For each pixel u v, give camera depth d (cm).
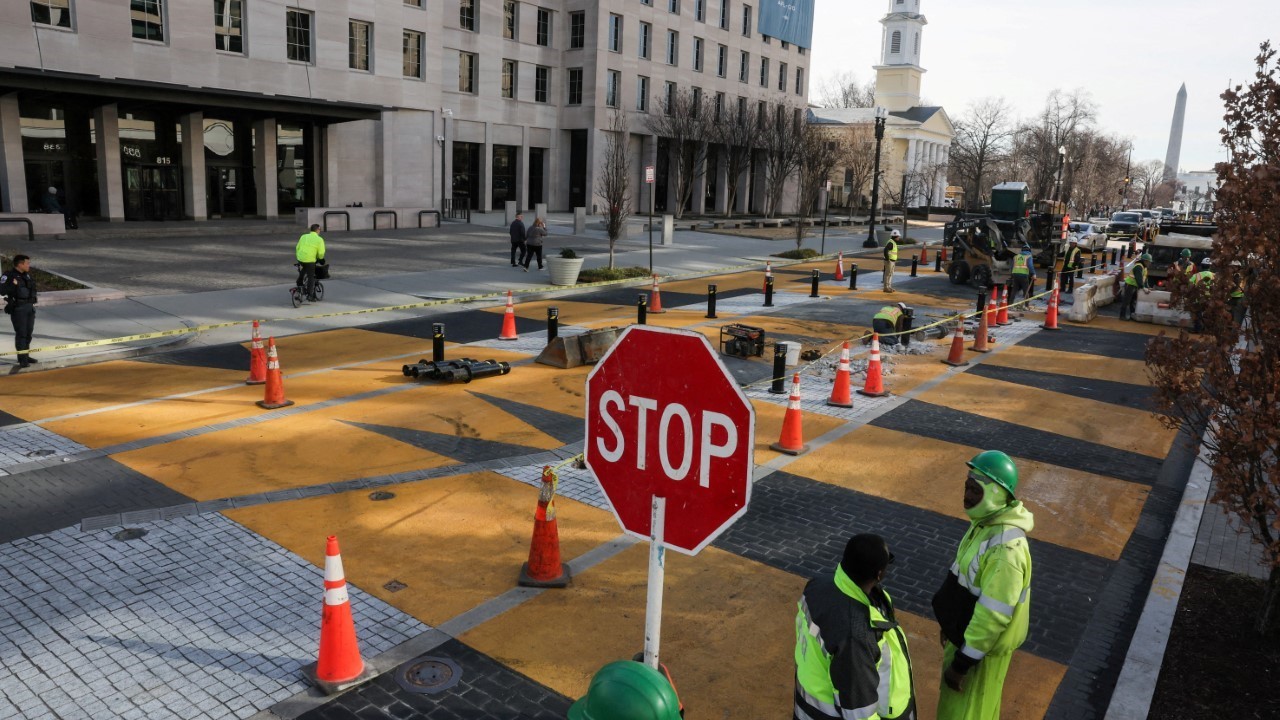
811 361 1476
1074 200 8038
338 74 3919
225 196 3775
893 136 8912
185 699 506
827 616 342
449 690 523
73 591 630
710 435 301
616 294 2269
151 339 1456
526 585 657
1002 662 415
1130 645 589
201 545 710
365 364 1370
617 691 268
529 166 5312
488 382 1278
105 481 841
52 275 2012
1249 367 537
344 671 520
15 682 520
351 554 704
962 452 1031
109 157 3284
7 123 2966
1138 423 1200
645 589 663
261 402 1121
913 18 10194
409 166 4331
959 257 2667
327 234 3366
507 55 4972
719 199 6450
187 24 3391
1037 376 1460
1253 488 556
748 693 533
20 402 1105
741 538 762
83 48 3116
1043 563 748
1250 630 620
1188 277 580
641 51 5559
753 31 6506
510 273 2502
